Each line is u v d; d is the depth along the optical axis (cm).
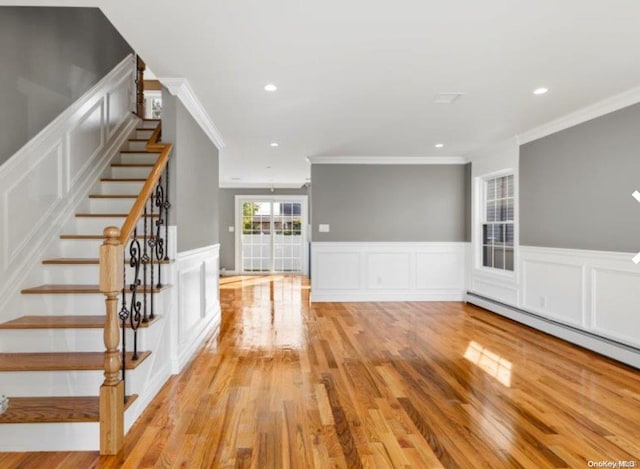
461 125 425
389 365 323
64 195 311
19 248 261
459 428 220
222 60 264
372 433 214
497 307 516
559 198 409
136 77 460
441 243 621
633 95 320
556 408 244
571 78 296
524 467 183
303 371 309
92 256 307
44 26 291
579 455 193
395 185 618
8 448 196
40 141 284
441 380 290
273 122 410
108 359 195
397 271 619
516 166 480
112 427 193
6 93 254
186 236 335
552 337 406
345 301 613
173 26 220
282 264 993
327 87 313
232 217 987
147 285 289
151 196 272
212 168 452
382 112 378
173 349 303
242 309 555
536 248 445
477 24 219
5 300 247
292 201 995
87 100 347
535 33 229
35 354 237
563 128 402
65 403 211
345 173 614
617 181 338
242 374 302
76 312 266
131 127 436
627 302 328
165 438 209
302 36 232
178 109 310
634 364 314
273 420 229
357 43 241
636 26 221
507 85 309
